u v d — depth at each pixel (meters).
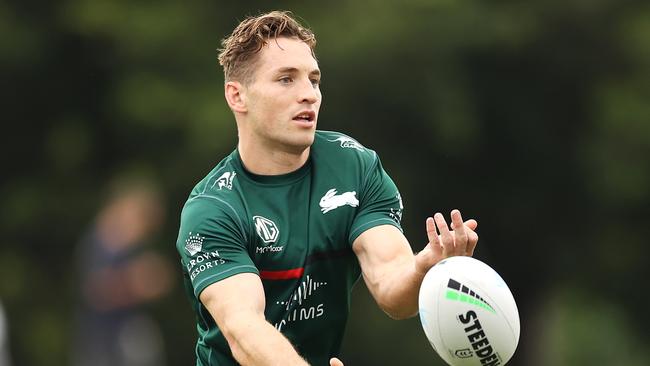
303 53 23.64
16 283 85.31
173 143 81.19
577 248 90.25
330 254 24.16
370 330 84.44
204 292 23.30
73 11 80.94
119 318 50.69
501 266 92.31
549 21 81.56
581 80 85.12
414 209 84.94
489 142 86.38
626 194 84.50
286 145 23.59
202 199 23.84
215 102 76.94
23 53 84.06
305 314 24.36
